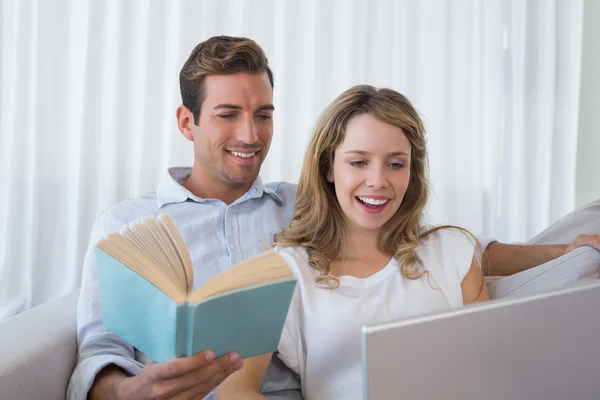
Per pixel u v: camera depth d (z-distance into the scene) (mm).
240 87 1413
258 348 838
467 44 3033
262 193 1501
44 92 2717
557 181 3166
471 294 1288
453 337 560
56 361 1134
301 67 2930
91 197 2783
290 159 2951
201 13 2795
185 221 1428
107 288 865
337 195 1268
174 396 851
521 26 3064
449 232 1344
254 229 1449
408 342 541
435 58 3012
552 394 615
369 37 2975
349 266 1294
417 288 1229
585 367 628
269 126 1482
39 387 1065
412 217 1317
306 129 2941
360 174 1220
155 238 846
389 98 1258
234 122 1424
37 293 2752
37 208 2736
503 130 3131
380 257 1312
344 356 1156
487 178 3115
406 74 3010
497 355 582
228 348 807
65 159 2771
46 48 2705
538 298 602
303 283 1209
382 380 531
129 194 2832
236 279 775
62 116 2752
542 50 3092
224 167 1444
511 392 594
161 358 822
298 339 1201
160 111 2803
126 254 822
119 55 2732
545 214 3133
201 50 1459
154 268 792
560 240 1484
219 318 764
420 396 548
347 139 1233
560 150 3156
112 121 2756
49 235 2771
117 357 1148
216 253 1408
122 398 934
